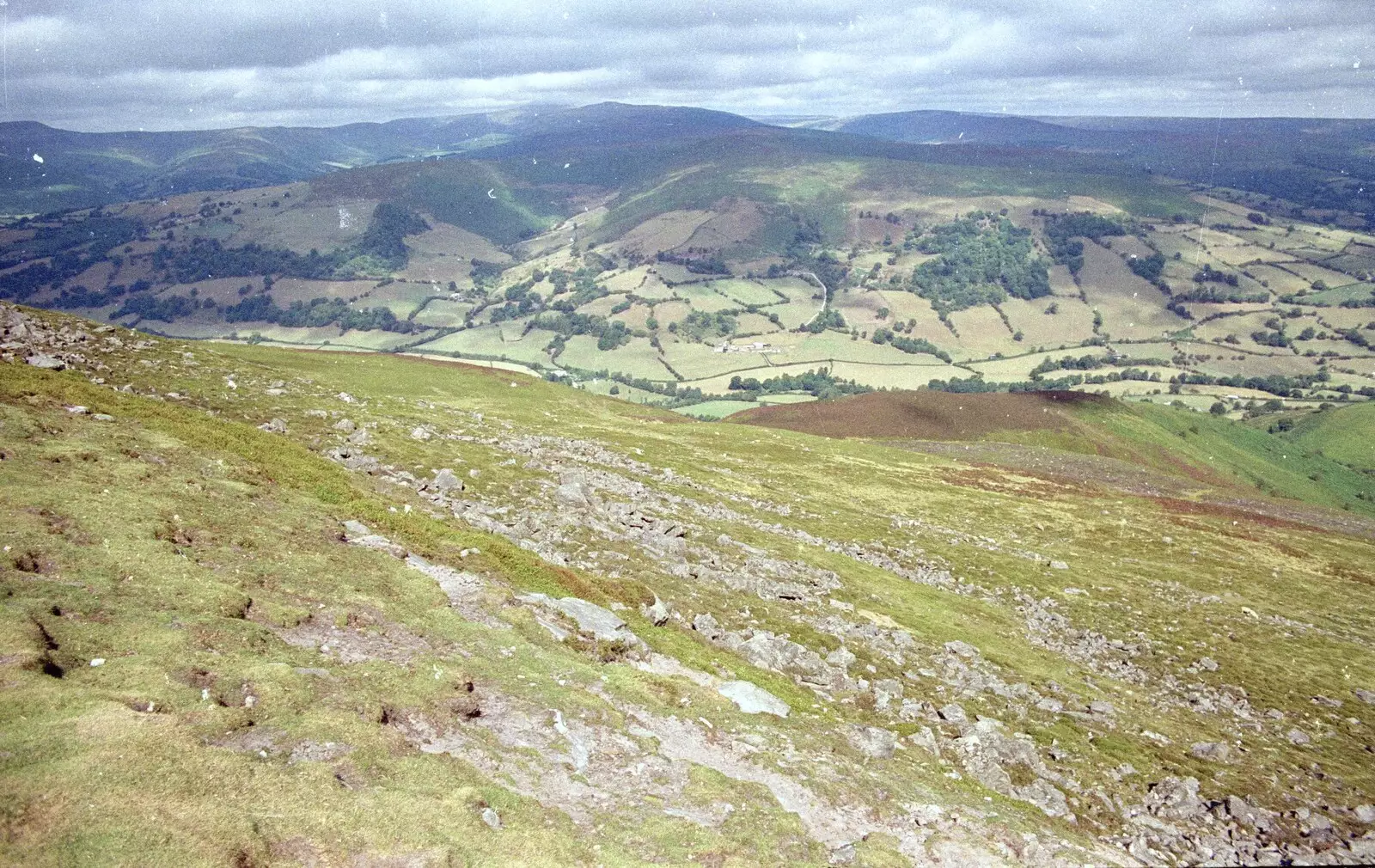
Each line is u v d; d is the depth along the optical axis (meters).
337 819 16.30
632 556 49.81
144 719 16.97
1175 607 78.62
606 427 119.00
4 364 40.50
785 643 42.25
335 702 20.62
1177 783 38.44
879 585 63.16
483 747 21.70
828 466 122.38
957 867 23.06
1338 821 38.91
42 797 14.05
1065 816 33.28
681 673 33.53
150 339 81.50
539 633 30.56
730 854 19.77
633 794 21.88
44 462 28.39
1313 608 87.06
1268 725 52.88
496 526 45.88
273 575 26.70
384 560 31.62
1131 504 134.38
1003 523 105.00
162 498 28.91
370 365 127.50
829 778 26.53
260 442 42.28
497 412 111.81
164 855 13.78
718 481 89.81
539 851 17.64
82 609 20.44
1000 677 50.28
